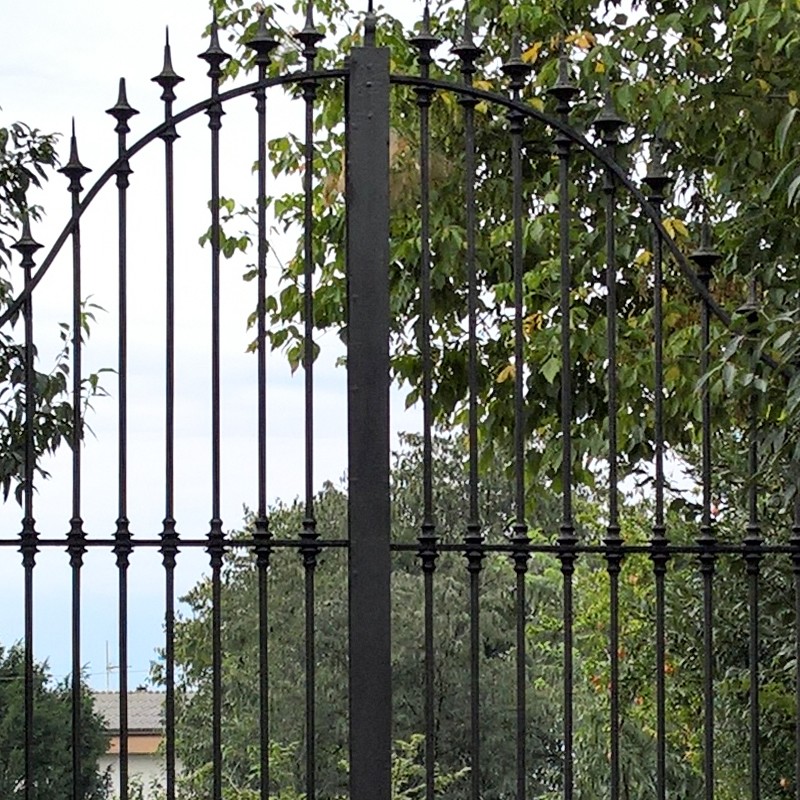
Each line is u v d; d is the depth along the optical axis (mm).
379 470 4719
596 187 8305
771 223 6898
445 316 8141
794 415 4938
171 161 4754
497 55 8750
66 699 11102
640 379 7742
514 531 4727
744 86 7781
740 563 7527
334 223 8297
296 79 4812
